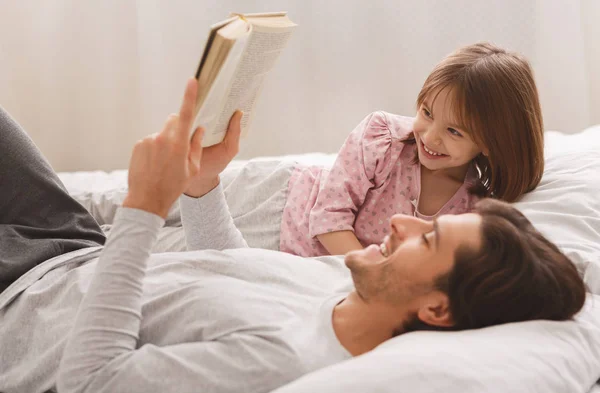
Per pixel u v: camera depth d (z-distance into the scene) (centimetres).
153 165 96
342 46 282
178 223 174
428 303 96
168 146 96
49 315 113
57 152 298
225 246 133
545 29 279
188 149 97
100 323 95
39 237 139
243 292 104
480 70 137
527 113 140
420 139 146
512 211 100
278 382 92
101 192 185
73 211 146
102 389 92
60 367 96
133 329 98
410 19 279
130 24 288
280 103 288
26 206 143
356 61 283
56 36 289
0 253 129
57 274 123
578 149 162
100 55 290
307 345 97
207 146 116
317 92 286
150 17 283
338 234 152
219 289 104
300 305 106
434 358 86
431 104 140
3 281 125
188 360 93
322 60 284
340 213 153
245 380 92
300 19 281
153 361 93
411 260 96
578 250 125
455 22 279
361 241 157
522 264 94
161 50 285
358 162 156
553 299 96
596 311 107
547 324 97
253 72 108
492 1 277
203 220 131
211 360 93
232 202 173
